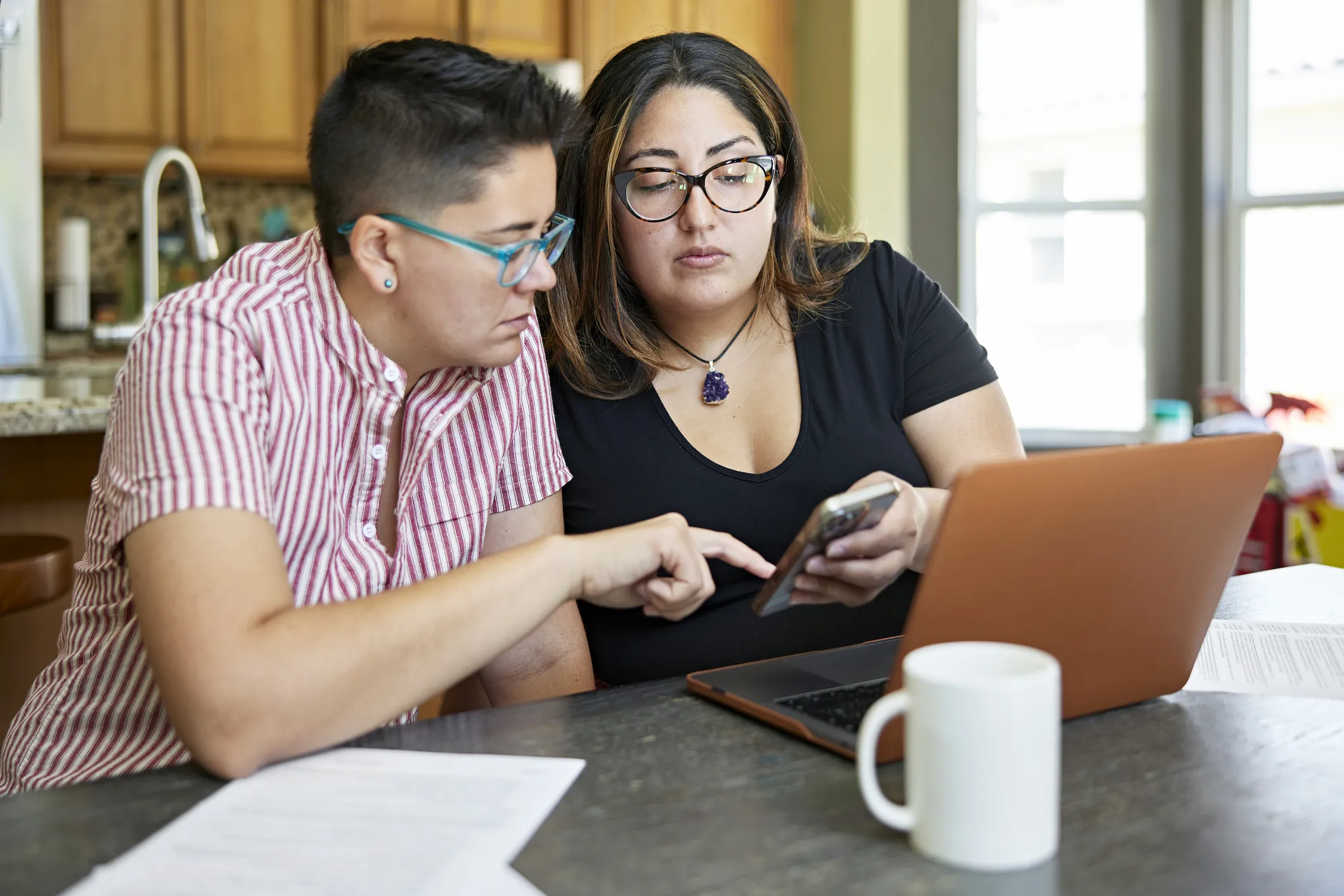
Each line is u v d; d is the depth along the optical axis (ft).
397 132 3.03
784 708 2.92
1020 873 2.11
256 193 13.29
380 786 2.53
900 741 2.63
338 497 3.45
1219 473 2.80
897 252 5.08
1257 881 2.08
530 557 2.97
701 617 4.50
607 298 4.58
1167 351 13.84
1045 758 2.13
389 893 2.04
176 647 2.59
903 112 13.60
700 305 4.39
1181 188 13.66
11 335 10.75
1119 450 2.60
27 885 2.13
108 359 10.97
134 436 2.87
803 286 4.73
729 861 2.18
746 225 4.33
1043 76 13.78
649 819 2.37
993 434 4.88
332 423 3.35
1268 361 13.55
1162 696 3.10
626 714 3.04
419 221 3.10
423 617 2.74
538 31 12.80
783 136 4.71
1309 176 13.10
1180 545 2.83
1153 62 13.52
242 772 2.59
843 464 4.61
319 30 12.16
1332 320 13.08
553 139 3.21
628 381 4.64
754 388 4.72
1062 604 2.69
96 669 3.33
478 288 3.17
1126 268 13.85
